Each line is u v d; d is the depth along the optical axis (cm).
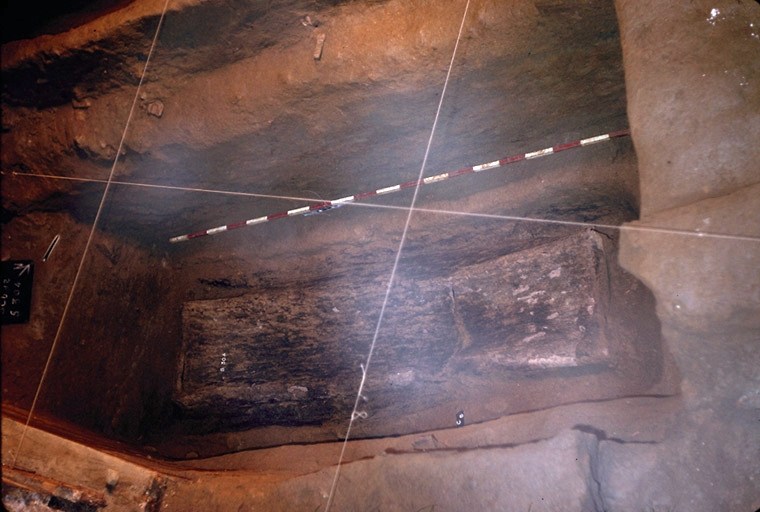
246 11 355
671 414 250
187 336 385
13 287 402
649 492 237
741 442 236
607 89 331
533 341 319
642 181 265
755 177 237
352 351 358
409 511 245
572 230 355
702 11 253
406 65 336
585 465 236
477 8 317
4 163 420
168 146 389
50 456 280
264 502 262
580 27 303
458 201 390
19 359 386
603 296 310
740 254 229
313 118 368
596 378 305
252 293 389
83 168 408
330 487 259
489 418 319
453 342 338
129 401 418
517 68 327
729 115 243
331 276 404
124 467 278
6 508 260
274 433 370
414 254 390
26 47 394
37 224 421
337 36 353
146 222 441
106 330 425
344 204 411
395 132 370
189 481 280
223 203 427
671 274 243
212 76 384
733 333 238
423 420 338
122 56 382
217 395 372
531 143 367
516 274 328
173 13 359
